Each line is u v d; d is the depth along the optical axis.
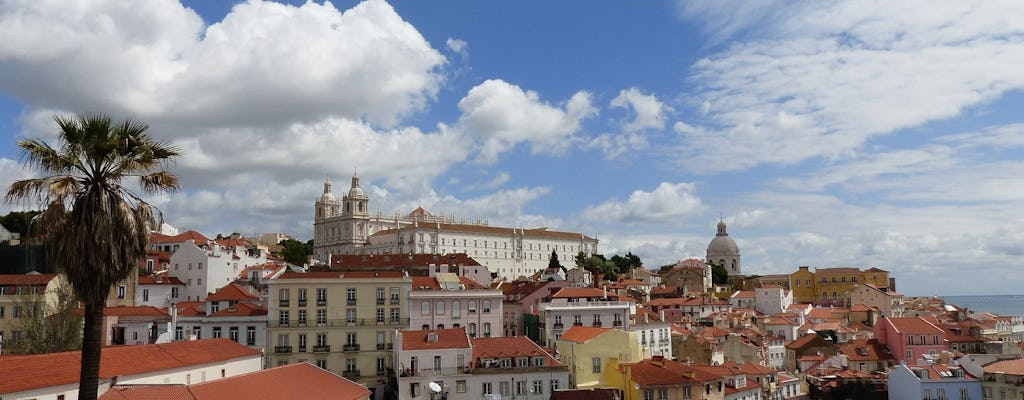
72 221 37.62
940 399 105.88
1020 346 140.25
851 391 124.88
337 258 192.75
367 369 120.56
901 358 141.75
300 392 74.38
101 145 37.84
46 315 108.06
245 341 119.62
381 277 125.44
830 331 176.75
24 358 66.69
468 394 102.00
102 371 70.44
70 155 38.06
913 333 143.00
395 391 106.88
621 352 108.31
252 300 136.25
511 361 105.44
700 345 149.75
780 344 167.25
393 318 123.38
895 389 112.44
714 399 105.62
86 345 38.28
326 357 119.56
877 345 148.88
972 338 147.12
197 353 87.69
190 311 128.75
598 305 140.88
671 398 100.06
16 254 145.50
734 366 124.44
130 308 118.81
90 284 37.94
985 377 104.81
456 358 103.69
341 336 120.88
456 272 174.25
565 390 94.69
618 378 104.75
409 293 124.69
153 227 41.09
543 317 139.62
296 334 119.31
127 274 39.72
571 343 110.06
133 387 62.34
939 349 142.50
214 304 132.50
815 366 148.25
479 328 127.38
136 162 39.00
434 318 125.19
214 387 66.19
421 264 195.25
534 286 164.25
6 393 60.25
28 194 37.41
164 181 40.47
